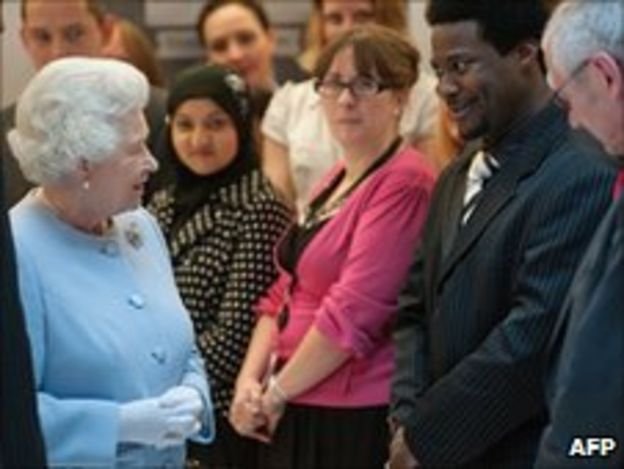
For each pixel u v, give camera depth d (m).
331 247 5.16
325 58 5.22
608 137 3.21
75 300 3.78
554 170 4.10
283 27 8.65
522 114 4.28
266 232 5.64
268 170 6.50
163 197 5.95
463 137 4.42
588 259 3.11
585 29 3.15
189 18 8.75
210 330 5.57
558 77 3.27
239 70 7.40
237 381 5.48
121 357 3.81
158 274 4.20
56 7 6.55
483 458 4.23
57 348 3.72
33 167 3.81
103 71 3.84
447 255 4.40
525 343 4.00
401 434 4.36
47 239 3.85
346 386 5.12
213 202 5.78
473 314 4.24
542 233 4.04
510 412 4.07
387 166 5.13
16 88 8.15
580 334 2.99
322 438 5.18
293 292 5.39
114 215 4.03
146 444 3.85
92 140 3.75
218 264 5.64
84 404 3.70
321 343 5.07
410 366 4.59
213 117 5.75
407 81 5.20
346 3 6.76
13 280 3.07
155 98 6.35
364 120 5.14
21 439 3.03
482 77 4.23
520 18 4.17
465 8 4.22
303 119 6.41
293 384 5.18
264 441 5.39
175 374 4.06
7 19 8.09
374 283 4.99
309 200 5.64
